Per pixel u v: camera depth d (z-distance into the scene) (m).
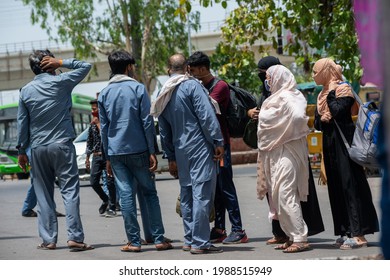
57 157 11.23
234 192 11.55
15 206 20.72
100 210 17.20
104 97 10.94
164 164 29.72
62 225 15.06
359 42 3.76
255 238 12.22
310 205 10.43
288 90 10.18
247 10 24.81
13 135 46.41
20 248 11.82
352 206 10.11
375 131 9.72
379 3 3.53
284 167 10.01
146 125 10.80
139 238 10.99
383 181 4.32
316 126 10.58
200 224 10.36
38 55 11.51
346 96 10.05
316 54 23.44
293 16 22.84
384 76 3.46
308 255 9.75
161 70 64.31
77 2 61.06
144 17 62.03
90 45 62.50
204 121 10.25
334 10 21.62
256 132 11.30
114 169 10.98
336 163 10.21
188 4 20.58
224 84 11.48
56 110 11.28
